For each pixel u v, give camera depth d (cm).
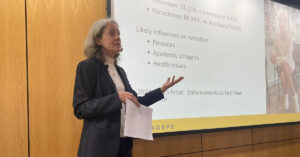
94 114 107
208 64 260
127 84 133
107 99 109
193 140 250
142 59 217
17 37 178
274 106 313
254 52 299
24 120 178
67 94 194
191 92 245
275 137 317
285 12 337
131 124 112
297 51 346
